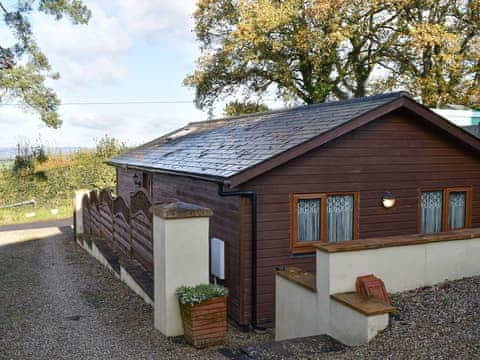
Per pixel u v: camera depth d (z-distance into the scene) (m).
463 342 4.46
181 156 10.79
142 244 9.19
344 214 8.41
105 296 8.50
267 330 7.56
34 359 5.67
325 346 5.10
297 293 6.04
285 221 7.83
